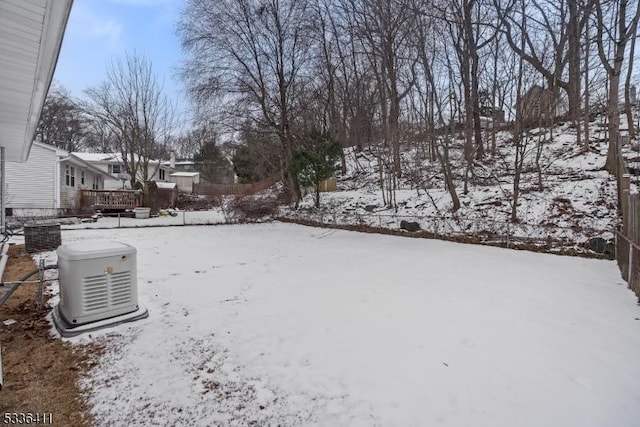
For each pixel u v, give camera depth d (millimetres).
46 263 6473
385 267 6281
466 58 11992
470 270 5992
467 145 12234
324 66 18203
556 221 8914
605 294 4582
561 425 2078
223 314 3908
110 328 3463
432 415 2180
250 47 16469
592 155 12281
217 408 2277
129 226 13625
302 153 14758
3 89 4160
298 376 2643
